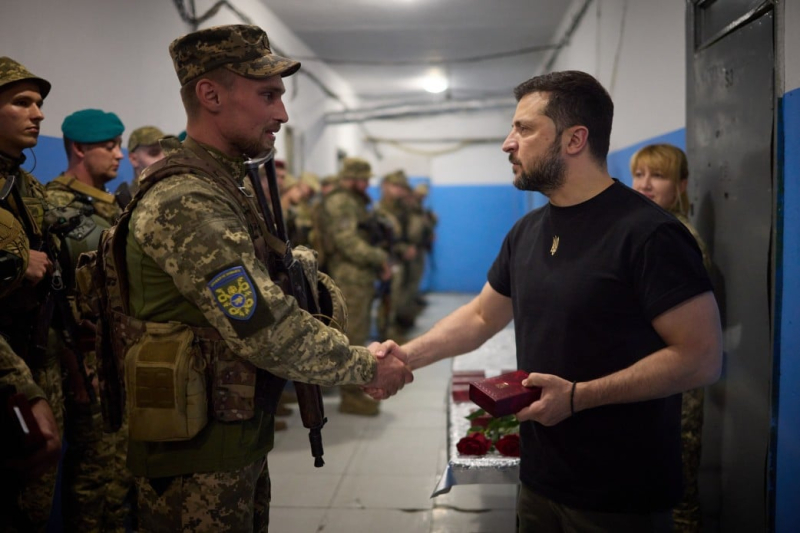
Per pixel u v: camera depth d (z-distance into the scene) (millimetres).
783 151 1664
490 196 10500
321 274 1629
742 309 1955
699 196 2326
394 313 6793
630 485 1332
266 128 1350
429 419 3980
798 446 1574
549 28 6402
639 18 3398
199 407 1252
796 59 1593
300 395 1453
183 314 1278
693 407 2018
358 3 5535
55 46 2660
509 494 2887
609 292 1305
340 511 2723
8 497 1288
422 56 7559
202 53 1300
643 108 3307
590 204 1372
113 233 1313
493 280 1678
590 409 1346
